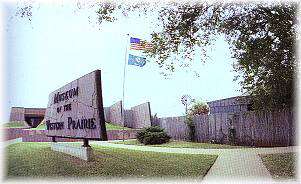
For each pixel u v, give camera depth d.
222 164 9.26
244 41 11.37
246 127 16.08
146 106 26.58
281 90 12.96
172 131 22.77
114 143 19.39
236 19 10.86
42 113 34.19
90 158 9.20
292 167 8.20
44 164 8.61
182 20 10.57
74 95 10.63
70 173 7.78
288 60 11.67
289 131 13.98
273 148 13.16
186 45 11.12
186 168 8.54
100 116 8.77
